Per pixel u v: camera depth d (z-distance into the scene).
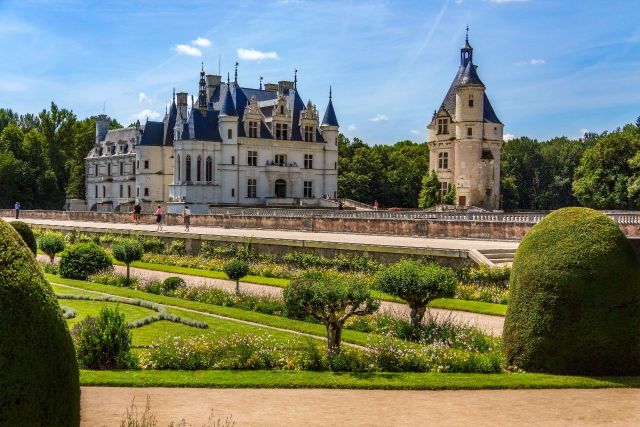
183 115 126.19
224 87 123.25
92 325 19.30
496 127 110.62
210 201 112.50
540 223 19.34
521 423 14.12
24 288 9.25
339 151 152.00
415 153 161.38
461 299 31.27
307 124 120.50
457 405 15.52
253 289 35.84
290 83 125.06
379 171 144.25
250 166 115.56
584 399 16.02
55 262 49.53
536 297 18.61
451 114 113.25
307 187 120.88
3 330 8.90
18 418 8.78
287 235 51.72
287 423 14.00
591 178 110.12
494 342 21.98
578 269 18.16
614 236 18.45
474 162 107.94
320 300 19.58
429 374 18.56
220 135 114.06
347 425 13.90
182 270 45.62
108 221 81.69
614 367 18.09
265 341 21.67
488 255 35.16
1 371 8.77
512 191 146.88
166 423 13.92
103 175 147.38
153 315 27.61
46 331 9.27
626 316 18.12
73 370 9.62
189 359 19.19
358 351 20.09
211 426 13.69
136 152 127.50
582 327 18.05
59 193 154.50
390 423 14.07
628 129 145.12
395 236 49.88
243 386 17.27
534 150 164.12
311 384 17.36
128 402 15.60
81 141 158.12
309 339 22.73
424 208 110.94
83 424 13.78
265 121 119.88
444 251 35.28
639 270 18.48
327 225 55.88
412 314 24.22
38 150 153.88
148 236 57.53
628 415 14.74
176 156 114.00
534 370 18.59
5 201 142.00
